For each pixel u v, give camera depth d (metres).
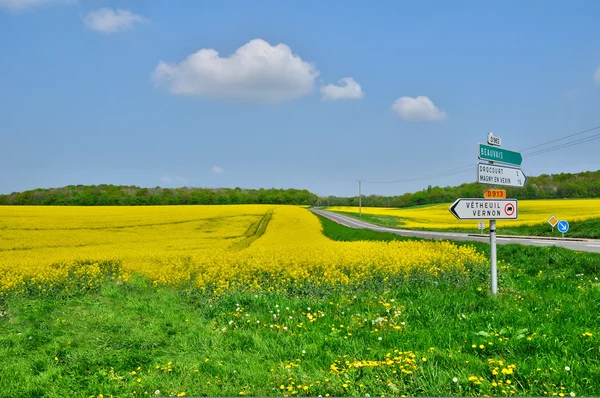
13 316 9.00
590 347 5.24
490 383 4.51
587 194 104.62
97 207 75.38
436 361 5.17
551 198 105.44
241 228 47.84
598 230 34.31
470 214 8.60
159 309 9.43
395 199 155.00
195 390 4.90
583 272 13.21
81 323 8.25
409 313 7.55
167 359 6.12
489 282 10.93
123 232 42.59
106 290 11.47
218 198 113.50
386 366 5.06
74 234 40.41
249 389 4.83
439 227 56.62
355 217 82.00
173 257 19.03
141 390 5.04
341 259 14.03
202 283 11.80
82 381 5.48
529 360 5.06
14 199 90.38
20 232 41.09
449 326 6.69
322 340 6.29
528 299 8.46
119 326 7.91
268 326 7.37
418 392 4.50
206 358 5.98
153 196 97.81
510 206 9.30
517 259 16.23
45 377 5.56
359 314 7.68
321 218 72.19
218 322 7.95
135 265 16.88
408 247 19.50
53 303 9.83
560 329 6.04
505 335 5.98
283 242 32.91
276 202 135.50
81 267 16.19
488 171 8.88
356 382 4.77
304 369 5.28
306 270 12.43
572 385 4.34
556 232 37.41
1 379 5.60
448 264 12.71
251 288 11.33
